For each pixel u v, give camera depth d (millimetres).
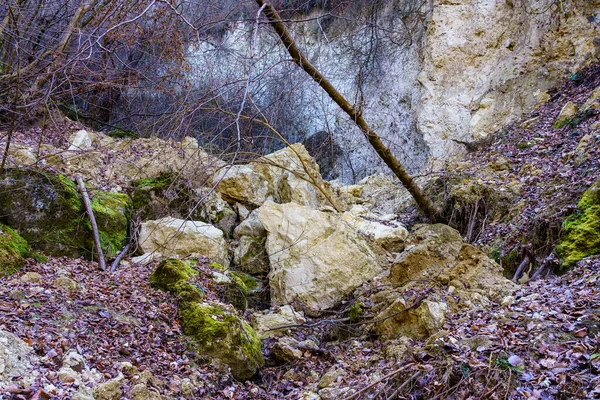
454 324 5285
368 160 16109
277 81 10766
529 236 7539
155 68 11000
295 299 7180
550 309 4922
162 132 8656
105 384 3754
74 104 11258
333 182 13695
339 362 5434
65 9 10594
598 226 6441
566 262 6379
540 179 9000
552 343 4285
